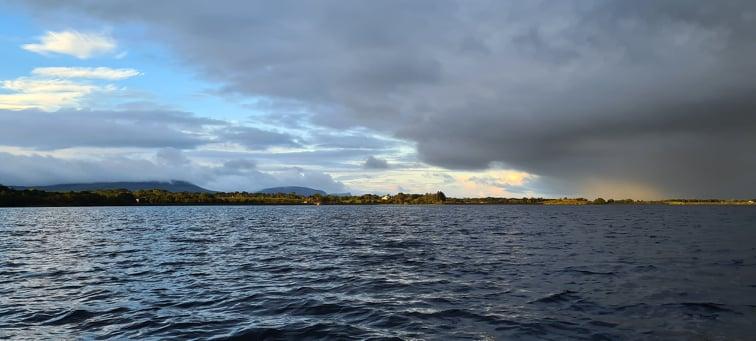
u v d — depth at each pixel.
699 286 19.95
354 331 13.39
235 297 18.28
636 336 12.73
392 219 107.19
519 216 127.12
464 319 14.68
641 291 18.94
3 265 28.25
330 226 76.25
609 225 76.25
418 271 24.98
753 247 37.38
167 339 12.73
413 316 15.09
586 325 13.85
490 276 23.12
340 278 22.73
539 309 15.94
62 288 20.42
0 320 14.83
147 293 19.20
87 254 34.47
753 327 13.48
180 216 124.38
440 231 62.00
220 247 39.91
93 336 13.08
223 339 12.68
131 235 55.09
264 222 91.44
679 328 13.44
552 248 37.53
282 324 14.16
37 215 126.62
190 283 21.56
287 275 23.80
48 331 13.58
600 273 23.86
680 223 81.81
